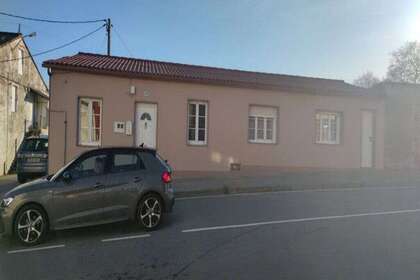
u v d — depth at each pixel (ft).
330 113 60.59
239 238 23.93
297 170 57.57
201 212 32.07
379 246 21.97
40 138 56.54
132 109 49.93
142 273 18.15
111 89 49.32
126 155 26.78
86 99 48.96
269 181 47.96
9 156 84.64
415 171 59.11
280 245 22.31
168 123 51.42
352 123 61.11
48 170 47.55
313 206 34.47
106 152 26.32
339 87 63.16
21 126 91.91
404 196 40.09
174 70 57.06
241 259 19.88
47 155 50.72
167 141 51.37
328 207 33.94
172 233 25.43
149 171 26.91
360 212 31.63
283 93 57.11
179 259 20.08
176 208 33.86
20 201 23.34
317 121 59.67
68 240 24.22
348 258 19.85
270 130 57.00
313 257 20.04
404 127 64.08
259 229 26.13
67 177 24.61
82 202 24.61
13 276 18.02
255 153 55.36
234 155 54.29
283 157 56.90
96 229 26.78
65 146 47.83
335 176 53.11
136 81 50.14
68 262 19.98
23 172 54.60
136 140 50.34
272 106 56.54
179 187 43.01
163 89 51.21
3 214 23.27
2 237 25.00
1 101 79.92
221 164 53.67
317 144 58.90
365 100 61.93
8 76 83.46
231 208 33.71
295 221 28.43
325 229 25.95
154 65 59.67
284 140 57.06
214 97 53.52
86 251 21.85
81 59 54.34
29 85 97.14
